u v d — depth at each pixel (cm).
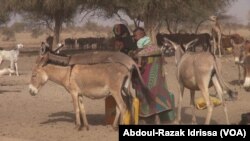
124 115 1036
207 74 1029
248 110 1370
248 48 1797
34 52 4919
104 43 4919
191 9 3734
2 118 1299
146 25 3634
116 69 1044
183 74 1081
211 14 4031
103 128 1135
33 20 6266
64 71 1098
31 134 1087
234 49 1986
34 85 1142
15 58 2488
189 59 1071
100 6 3991
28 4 4384
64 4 3997
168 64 2984
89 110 1412
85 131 1103
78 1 3903
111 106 1172
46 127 1166
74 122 1227
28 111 1409
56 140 1020
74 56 1102
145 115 1086
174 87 1927
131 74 1055
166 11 3706
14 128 1159
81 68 1077
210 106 1027
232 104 1479
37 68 1134
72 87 1091
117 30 1146
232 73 2495
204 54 1049
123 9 4000
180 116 1166
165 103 1088
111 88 1045
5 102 1575
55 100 1619
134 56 1102
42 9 4594
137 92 1090
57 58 1112
